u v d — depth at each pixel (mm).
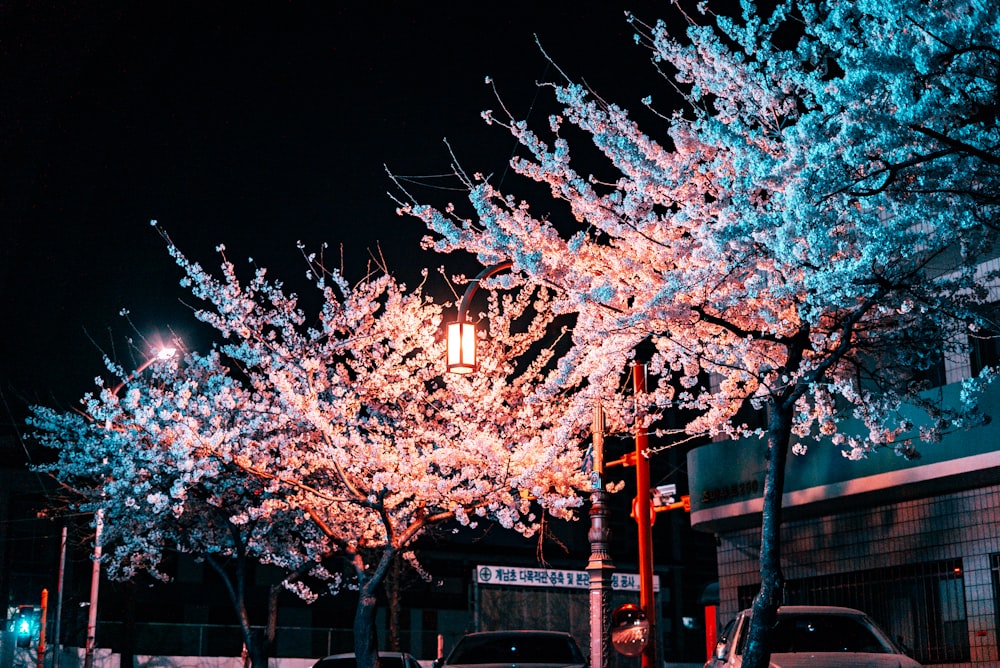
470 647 13586
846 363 11492
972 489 15562
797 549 18766
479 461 14891
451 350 12148
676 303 9547
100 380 20031
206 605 42281
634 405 12352
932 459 14984
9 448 37750
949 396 14844
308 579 44219
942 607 15844
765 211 8867
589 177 10531
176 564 42000
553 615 33875
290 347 17859
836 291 8586
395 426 17078
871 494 16312
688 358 10867
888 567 16859
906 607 16469
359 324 17953
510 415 16078
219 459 16906
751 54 9633
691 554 55438
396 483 14852
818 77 7809
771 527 9469
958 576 15633
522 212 10852
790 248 8023
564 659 13367
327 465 16172
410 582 39375
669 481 54875
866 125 7191
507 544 47094
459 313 12188
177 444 16328
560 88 10125
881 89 7605
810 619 10898
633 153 9734
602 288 9398
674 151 11266
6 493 37281
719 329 10688
